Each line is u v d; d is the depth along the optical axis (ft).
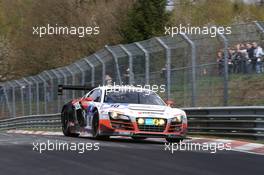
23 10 412.36
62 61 336.08
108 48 157.58
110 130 95.86
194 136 114.32
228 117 107.65
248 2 313.53
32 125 207.31
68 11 338.34
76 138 106.01
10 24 443.32
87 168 63.72
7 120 239.91
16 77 400.06
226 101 114.93
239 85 116.67
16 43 410.31
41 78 213.05
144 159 70.85
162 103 104.83
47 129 186.09
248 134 102.17
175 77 130.31
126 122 95.09
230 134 106.83
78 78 180.34
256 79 113.70
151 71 137.90
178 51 128.98
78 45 328.08
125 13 309.01
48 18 346.54
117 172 61.00
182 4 327.26
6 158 72.28
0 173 61.00
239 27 116.37
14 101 247.09
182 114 98.99
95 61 166.91
